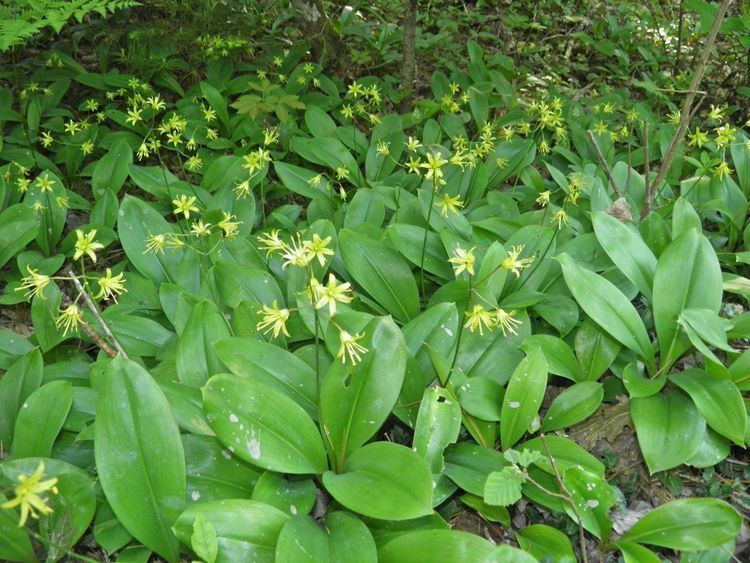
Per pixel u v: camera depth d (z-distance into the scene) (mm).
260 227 1233
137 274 1073
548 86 1755
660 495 819
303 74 1618
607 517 697
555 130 1472
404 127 1484
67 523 619
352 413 702
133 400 627
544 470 743
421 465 623
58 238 1126
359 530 627
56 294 943
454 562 563
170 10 1724
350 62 1791
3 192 1144
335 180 1329
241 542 587
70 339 968
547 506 715
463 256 710
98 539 646
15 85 1588
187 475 680
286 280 1026
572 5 2205
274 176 1415
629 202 1171
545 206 1067
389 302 941
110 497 601
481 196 1329
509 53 2000
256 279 915
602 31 2084
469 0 2197
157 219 1053
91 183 1312
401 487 614
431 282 1094
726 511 666
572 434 875
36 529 666
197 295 920
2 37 1068
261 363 748
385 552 602
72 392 745
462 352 859
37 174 1353
